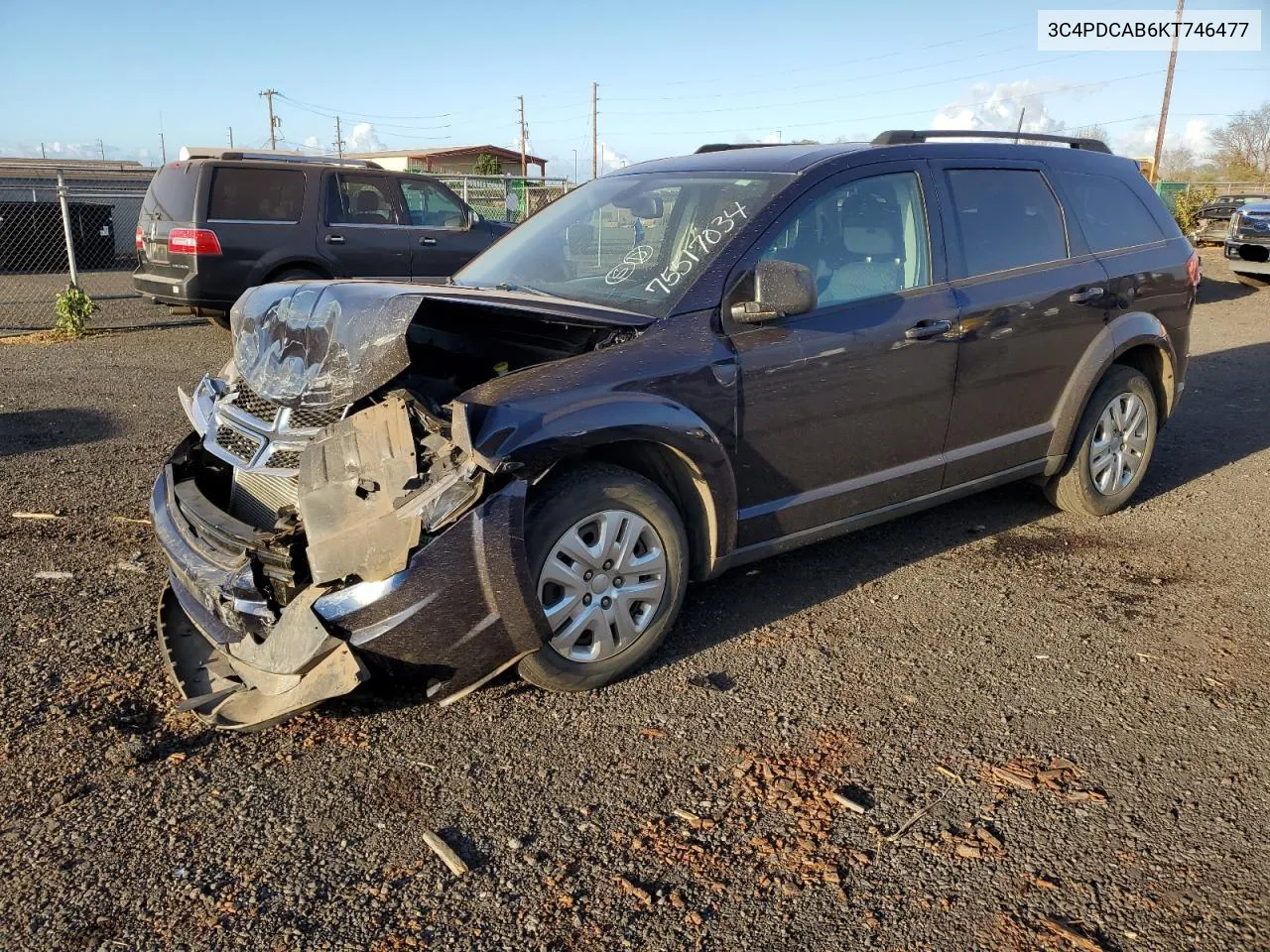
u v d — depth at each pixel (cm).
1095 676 367
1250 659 380
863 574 462
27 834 277
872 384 409
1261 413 792
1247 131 5466
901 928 243
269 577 319
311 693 303
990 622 412
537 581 329
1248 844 273
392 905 251
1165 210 557
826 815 286
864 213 419
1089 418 512
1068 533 518
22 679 356
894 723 335
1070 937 239
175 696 347
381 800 293
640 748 320
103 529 509
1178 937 239
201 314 1091
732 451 373
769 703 347
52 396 827
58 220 1981
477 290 370
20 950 236
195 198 1015
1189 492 588
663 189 437
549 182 1930
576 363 343
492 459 304
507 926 244
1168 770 308
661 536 356
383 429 315
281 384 344
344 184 1091
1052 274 477
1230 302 1484
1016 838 276
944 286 438
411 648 305
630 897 254
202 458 397
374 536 300
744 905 251
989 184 468
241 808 289
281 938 241
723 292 374
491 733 328
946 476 453
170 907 250
